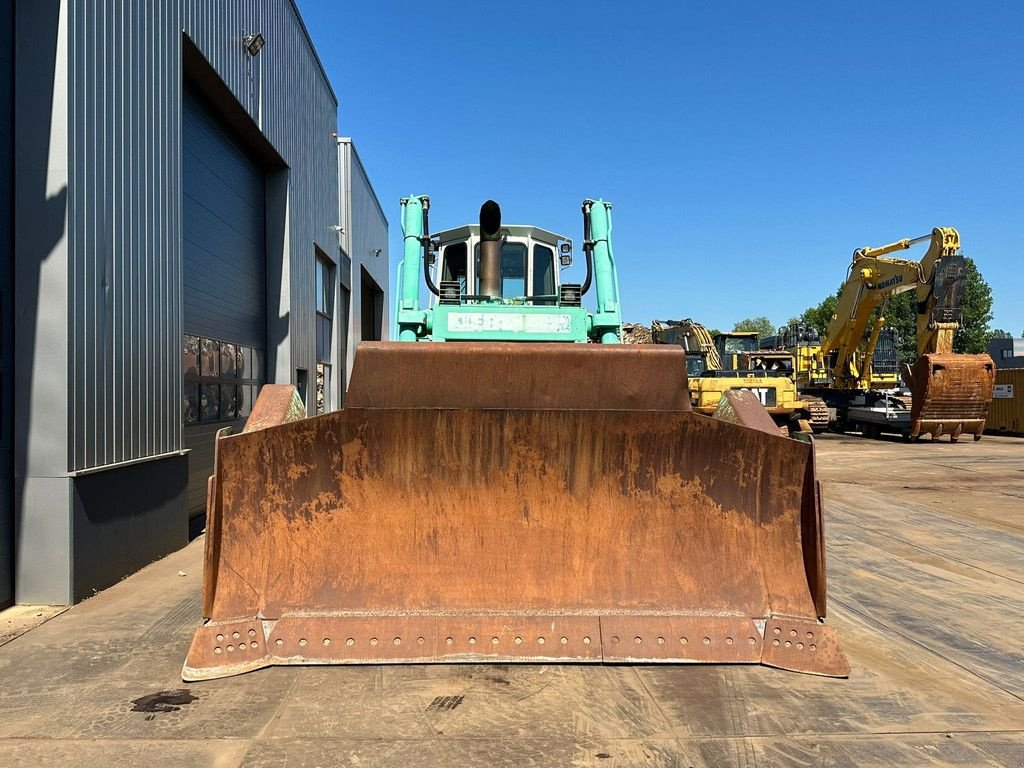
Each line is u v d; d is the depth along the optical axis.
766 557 4.07
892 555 7.15
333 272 16.84
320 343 15.77
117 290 6.16
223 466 3.97
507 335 5.58
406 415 3.99
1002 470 15.02
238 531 3.99
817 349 27.50
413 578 4.02
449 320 5.57
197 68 8.29
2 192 5.25
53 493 5.36
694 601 4.01
